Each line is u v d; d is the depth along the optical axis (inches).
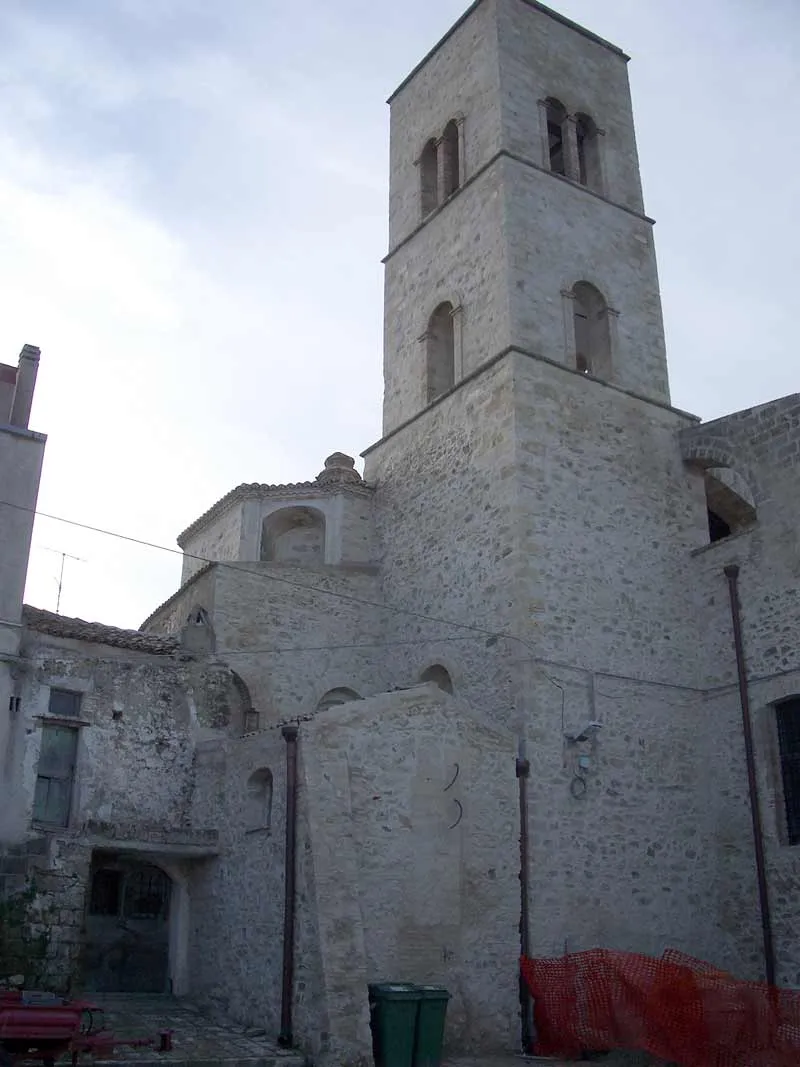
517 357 884.0
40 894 635.5
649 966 637.9
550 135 1143.0
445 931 657.6
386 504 1010.1
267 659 900.6
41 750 730.8
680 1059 583.2
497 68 1040.2
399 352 1067.9
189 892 743.1
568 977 652.7
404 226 1134.4
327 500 1041.5
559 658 797.2
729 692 840.3
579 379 911.7
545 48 1093.8
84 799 736.3
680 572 897.5
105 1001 707.4
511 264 939.3
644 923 760.3
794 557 820.0
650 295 1035.3
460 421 927.7
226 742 750.5
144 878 830.5
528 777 741.9
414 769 681.6
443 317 1042.7
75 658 763.4
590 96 1113.4
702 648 875.4
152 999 721.6
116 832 687.7
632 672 830.5
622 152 1107.9
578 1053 634.8
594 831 761.0
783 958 748.0
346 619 949.8
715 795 827.4
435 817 678.5
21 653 741.3
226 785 734.5
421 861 663.1
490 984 665.0
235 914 681.6
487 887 685.9
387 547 988.6
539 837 730.8
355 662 940.0
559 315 950.4
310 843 619.2
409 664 910.4
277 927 629.9
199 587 945.5
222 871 710.5
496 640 812.0
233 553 1091.3
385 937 634.2
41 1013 490.3
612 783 784.3
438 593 900.0
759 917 769.6
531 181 995.9
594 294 1003.3
